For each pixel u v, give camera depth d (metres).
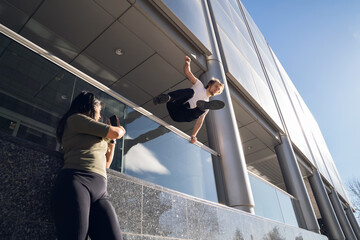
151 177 3.27
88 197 1.45
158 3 5.75
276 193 6.83
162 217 2.79
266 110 9.30
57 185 1.47
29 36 5.85
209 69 6.71
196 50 6.74
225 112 5.92
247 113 8.45
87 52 6.27
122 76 7.03
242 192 4.77
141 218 2.54
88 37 5.88
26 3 5.11
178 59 6.48
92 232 1.48
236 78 7.75
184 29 6.30
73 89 2.81
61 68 2.77
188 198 3.33
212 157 5.03
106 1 5.15
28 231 1.62
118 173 2.50
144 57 6.45
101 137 1.77
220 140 5.46
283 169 9.77
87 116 1.88
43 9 5.22
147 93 7.67
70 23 5.54
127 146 3.17
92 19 5.48
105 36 5.88
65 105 2.67
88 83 3.01
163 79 7.15
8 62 2.33
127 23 5.61
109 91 3.23
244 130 9.37
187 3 7.10
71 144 1.67
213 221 3.53
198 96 3.82
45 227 1.71
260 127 9.21
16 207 1.62
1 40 2.32
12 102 2.24
